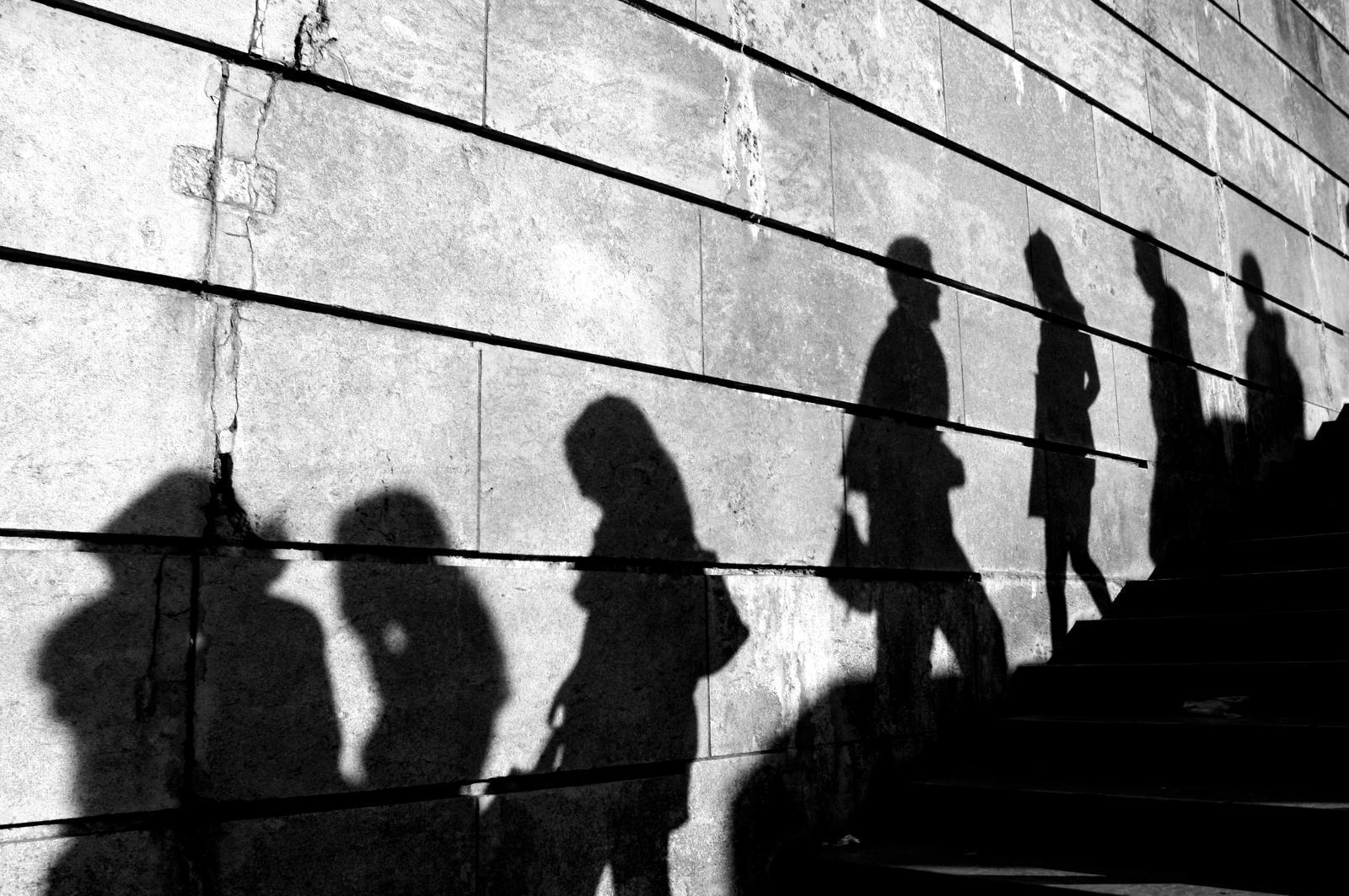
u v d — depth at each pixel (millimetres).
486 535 3635
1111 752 4668
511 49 3934
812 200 4969
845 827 4617
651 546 4117
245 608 3074
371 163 3512
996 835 4379
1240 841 3695
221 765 2977
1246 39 8680
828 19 5195
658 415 4215
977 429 5656
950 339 5570
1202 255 7637
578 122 4102
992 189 5969
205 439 3070
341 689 3230
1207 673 4910
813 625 4660
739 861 4215
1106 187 6816
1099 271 6656
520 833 3580
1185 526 7004
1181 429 7133
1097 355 6531
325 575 3242
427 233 3619
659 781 4004
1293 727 4125
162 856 2850
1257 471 7785
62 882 2682
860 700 4797
